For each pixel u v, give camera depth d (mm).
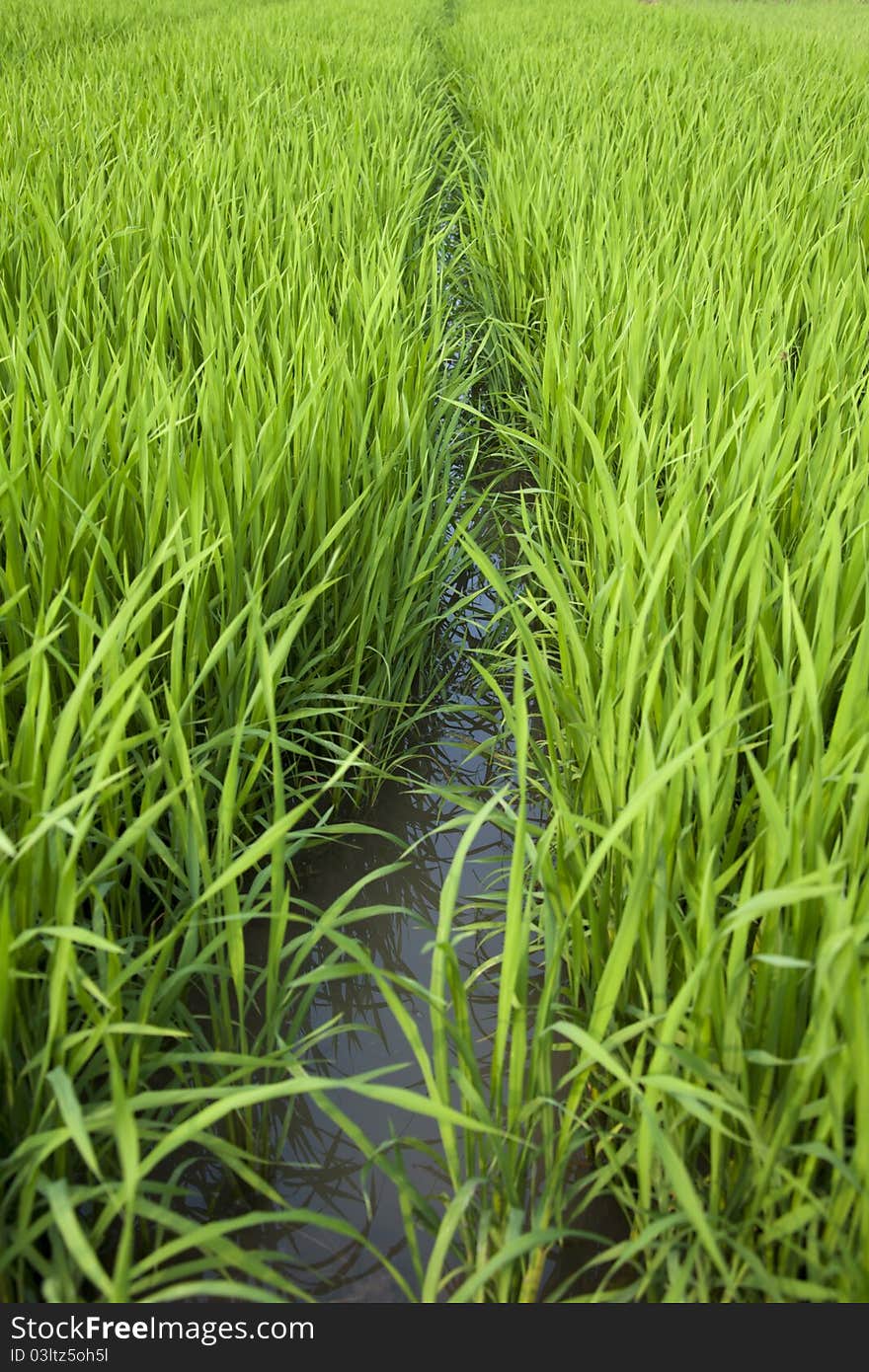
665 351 3436
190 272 3699
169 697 1811
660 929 1607
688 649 2010
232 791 1820
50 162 4836
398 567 2982
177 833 2113
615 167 5742
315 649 2832
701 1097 1369
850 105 7863
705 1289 1507
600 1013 1563
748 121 6934
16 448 2414
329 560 2814
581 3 17734
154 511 2332
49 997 1539
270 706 1749
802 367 3471
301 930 2422
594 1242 1760
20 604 2246
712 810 1760
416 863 2652
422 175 6023
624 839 1911
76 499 2432
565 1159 1575
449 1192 1832
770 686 1821
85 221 4004
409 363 3479
